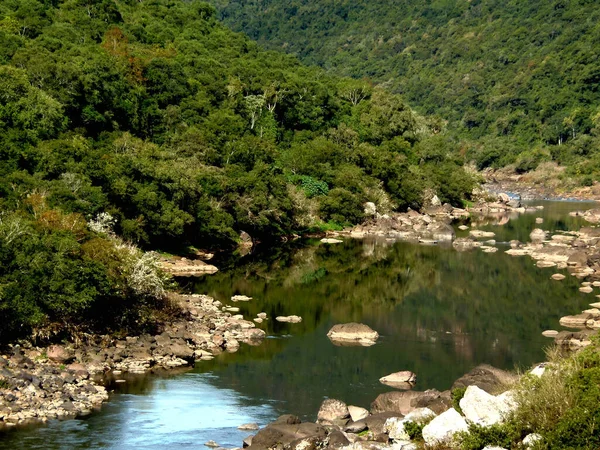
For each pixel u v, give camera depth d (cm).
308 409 4288
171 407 4216
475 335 6141
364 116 18325
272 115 16012
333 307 7138
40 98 9094
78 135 9388
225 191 10844
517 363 5284
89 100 11138
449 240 11931
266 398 4466
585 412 2858
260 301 7275
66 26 14788
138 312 5581
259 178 11394
